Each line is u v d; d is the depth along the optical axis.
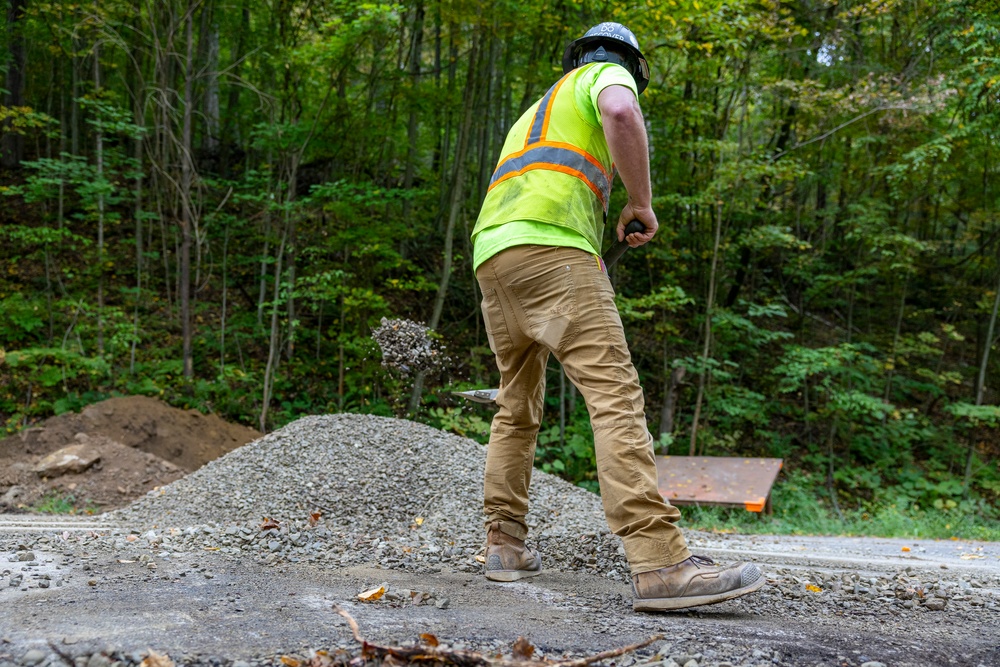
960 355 12.97
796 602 2.26
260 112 9.79
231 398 8.95
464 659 1.42
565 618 1.89
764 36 8.69
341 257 10.69
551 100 2.24
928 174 9.97
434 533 3.46
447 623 1.75
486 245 2.21
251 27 11.16
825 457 9.91
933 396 11.61
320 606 1.86
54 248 10.36
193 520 3.96
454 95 10.08
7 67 11.23
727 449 9.97
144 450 7.04
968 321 12.27
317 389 9.77
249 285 11.51
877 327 12.41
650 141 9.46
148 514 4.21
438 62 10.63
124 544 2.72
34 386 8.89
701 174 9.62
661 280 10.91
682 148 9.44
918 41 10.09
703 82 9.24
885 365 10.41
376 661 1.42
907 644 1.78
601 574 2.69
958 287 11.92
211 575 2.21
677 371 9.27
